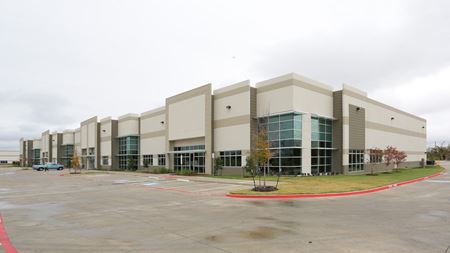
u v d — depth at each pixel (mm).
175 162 42000
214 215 10688
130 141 52938
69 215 11117
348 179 24156
